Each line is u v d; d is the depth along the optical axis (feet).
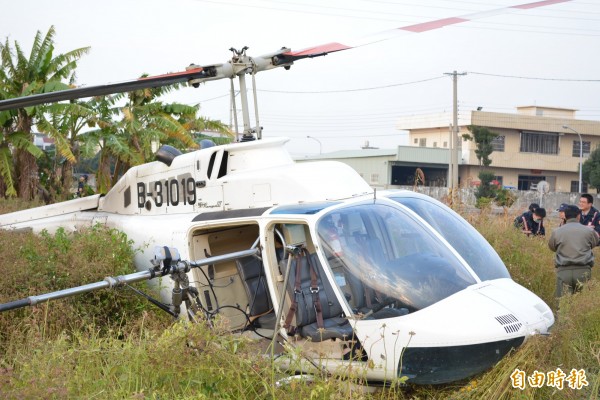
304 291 16.34
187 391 12.19
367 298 15.30
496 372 14.49
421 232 16.63
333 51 19.51
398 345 14.56
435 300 15.07
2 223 27.76
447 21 18.74
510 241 29.43
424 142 198.39
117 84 17.06
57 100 16.38
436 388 15.31
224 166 20.20
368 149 178.19
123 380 12.18
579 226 25.25
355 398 12.60
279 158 19.77
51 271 19.30
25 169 64.64
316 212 16.43
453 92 120.06
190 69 18.93
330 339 15.48
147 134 64.03
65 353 13.10
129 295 19.58
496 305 15.05
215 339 13.15
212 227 19.04
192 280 18.90
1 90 59.98
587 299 20.38
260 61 20.18
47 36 63.00
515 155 184.75
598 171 169.58
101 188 68.39
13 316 17.70
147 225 21.80
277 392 12.35
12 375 11.82
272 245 17.17
